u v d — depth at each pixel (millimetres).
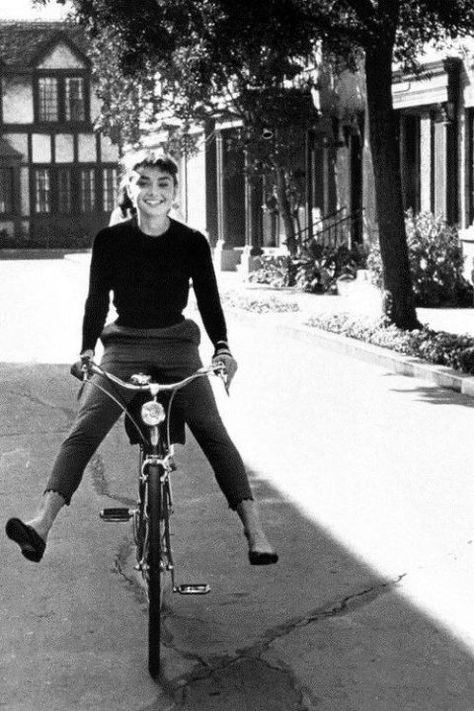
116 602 6664
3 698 5367
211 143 40469
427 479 9656
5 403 13375
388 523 8312
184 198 43219
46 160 63094
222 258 38312
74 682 5539
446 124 25875
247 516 6023
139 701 5324
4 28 63156
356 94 29812
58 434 11586
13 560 7457
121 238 6168
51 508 5922
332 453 10695
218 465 6102
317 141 31641
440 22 17984
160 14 17438
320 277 29000
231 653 5875
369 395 13969
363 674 5594
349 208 30922
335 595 6746
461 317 22328
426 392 14234
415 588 6863
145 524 6020
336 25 17688
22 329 21516
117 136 33438
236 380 15117
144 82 31328
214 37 17359
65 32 62844
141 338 6223
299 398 13711
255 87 30781
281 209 31625
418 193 28094
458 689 5410
